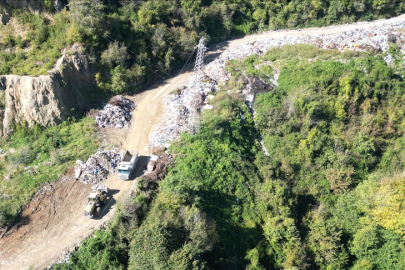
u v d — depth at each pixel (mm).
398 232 51906
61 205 47562
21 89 56719
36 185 49375
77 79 63594
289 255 48438
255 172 58844
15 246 42625
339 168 62531
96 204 46875
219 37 91375
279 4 94750
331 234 52281
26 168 51750
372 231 51438
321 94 71688
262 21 94562
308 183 61562
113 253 42438
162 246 39906
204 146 57906
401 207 52875
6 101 56125
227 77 75500
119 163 53469
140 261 39219
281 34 91438
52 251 42281
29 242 43094
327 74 73875
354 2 94188
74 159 53688
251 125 67750
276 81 76688
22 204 46906
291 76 75188
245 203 54156
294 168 62500
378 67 76312
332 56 79750
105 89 66875
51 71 59688
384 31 85688
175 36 79062
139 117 64562
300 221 55938
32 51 62969
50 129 57625
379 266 50656
